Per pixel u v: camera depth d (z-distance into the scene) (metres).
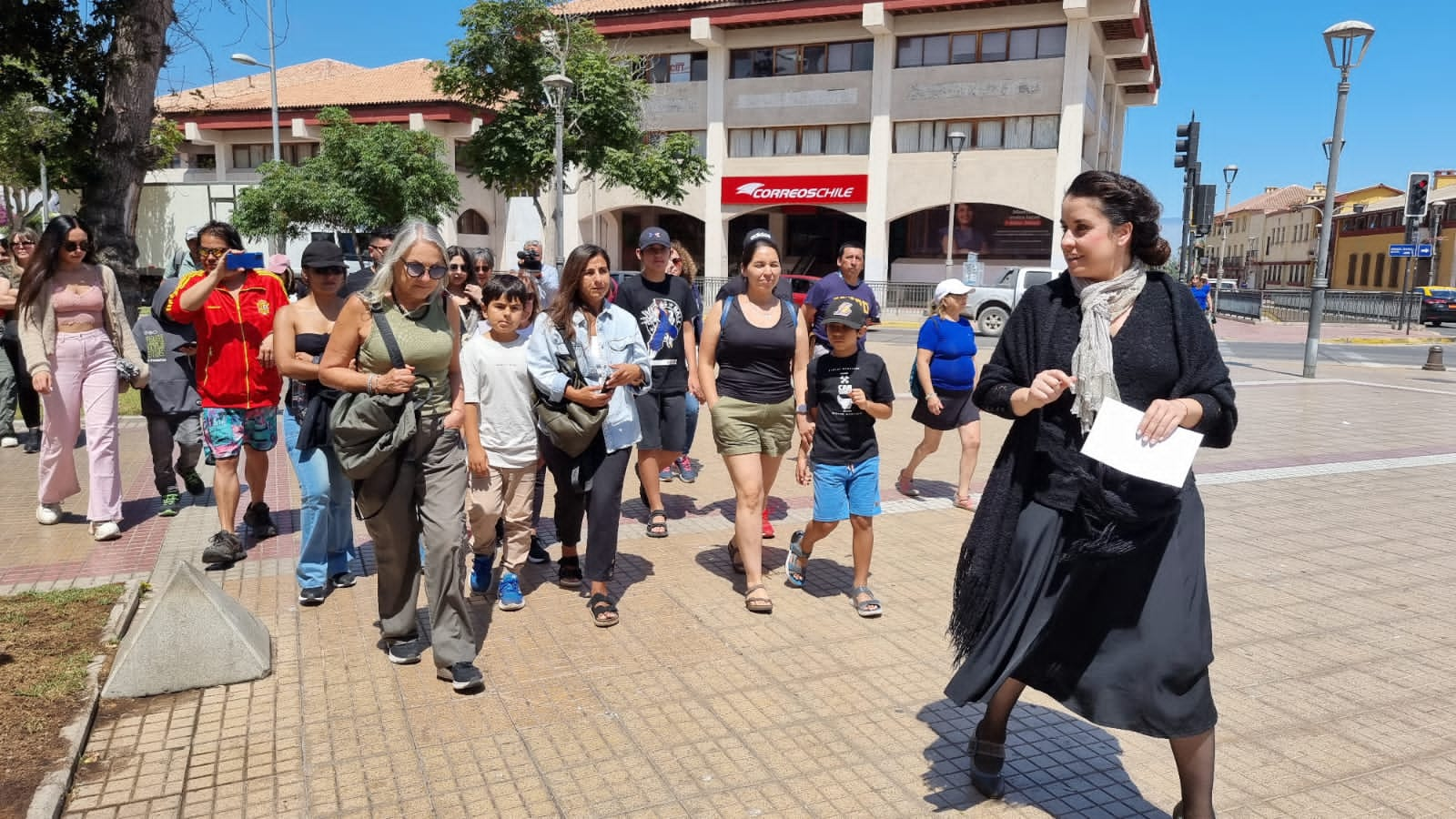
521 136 24.06
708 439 9.89
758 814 3.05
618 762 3.37
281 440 9.24
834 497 4.76
